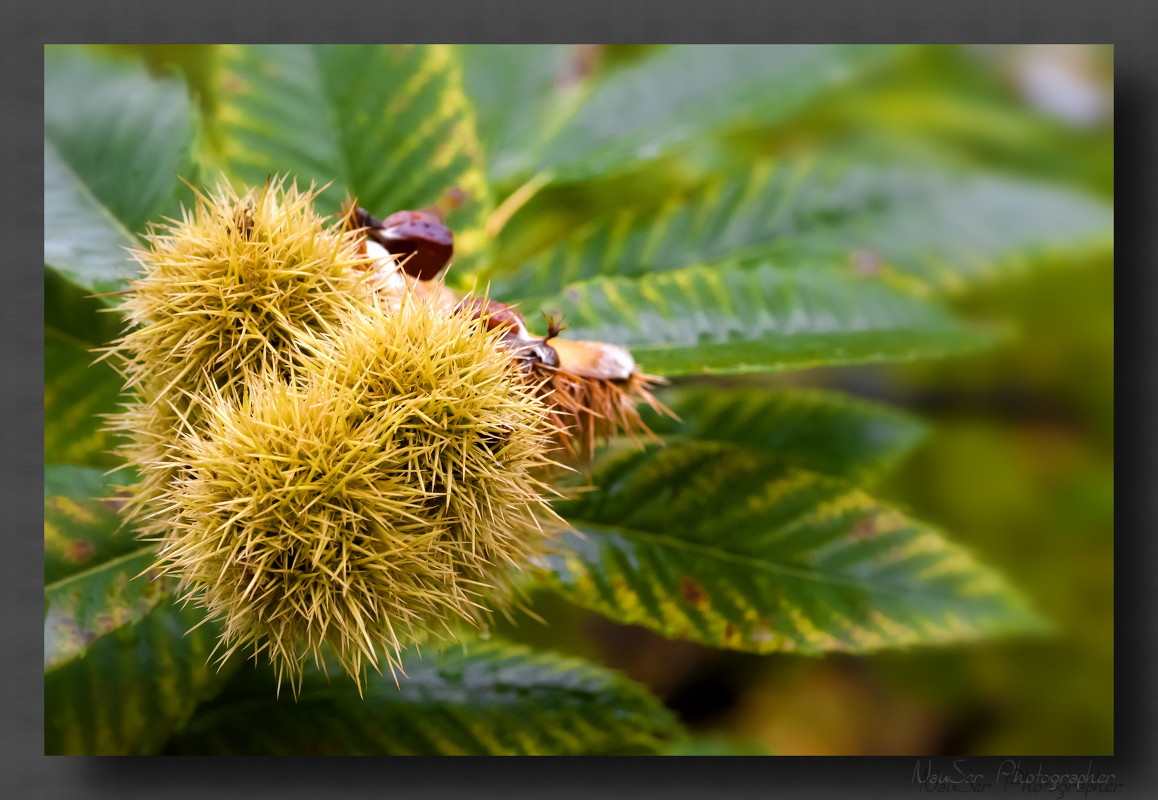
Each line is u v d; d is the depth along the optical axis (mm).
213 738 804
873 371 957
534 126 880
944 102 904
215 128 859
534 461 759
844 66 870
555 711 811
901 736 902
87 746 792
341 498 734
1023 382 943
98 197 815
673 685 897
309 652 778
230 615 743
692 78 872
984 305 937
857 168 871
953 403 963
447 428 742
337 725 808
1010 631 799
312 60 834
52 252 803
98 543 791
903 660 913
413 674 815
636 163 838
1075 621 917
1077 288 934
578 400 768
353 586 736
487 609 766
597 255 843
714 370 779
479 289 813
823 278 814
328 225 804
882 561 809
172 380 758
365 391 737
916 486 947
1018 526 937
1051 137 889
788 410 842
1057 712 905
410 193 820
